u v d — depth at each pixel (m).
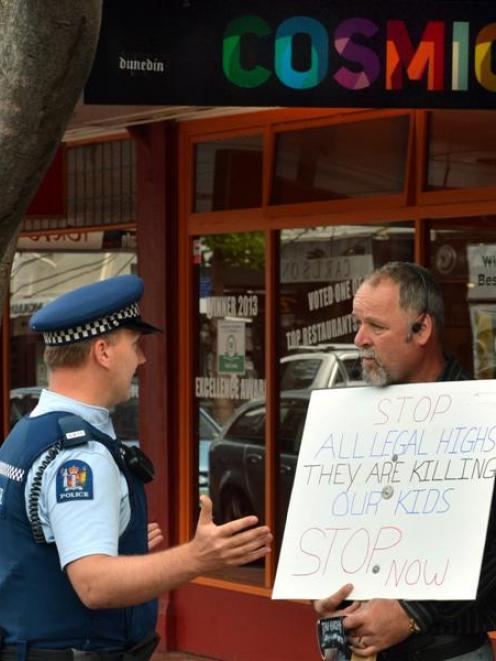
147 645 3.84
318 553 3.77
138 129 8.84
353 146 7.77
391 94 5.57
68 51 3.94
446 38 5.57
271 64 5.55
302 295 8.07
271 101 5.55
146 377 8.96
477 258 7.14
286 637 8.03
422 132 7.38
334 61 5.55
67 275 9.98
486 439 3.67
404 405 3.82
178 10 5.50
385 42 5.55
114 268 9.52
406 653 3.82
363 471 3.80
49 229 10.12
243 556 3.42
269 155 8.22
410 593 3.61
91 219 9.67
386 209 7.57
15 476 3.67
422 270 3.94
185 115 8.48
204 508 3.45
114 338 3.79
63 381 3.79
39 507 3.61
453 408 3.75
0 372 10.70
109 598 3.46
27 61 3.94
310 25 5.54
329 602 3.68
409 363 3.88
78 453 3.61
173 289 8.84
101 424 3.77
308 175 8.02
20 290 10.48
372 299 3.88
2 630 3.68
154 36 5.49
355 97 5.57
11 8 3.93
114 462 3.68
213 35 5.52
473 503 3.63
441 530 3.64
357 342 3.92
